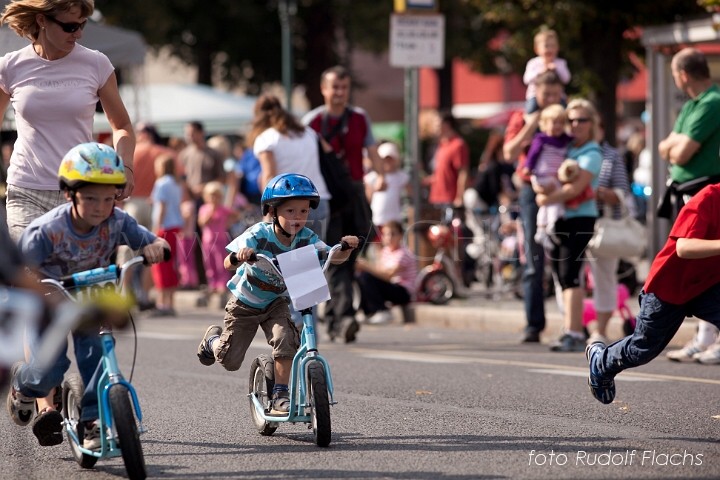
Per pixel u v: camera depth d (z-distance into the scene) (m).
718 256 21.03
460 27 110.75
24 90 21.30
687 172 31.23
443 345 37.81
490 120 119.50
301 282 20.84
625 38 62.78
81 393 19.61
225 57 120.31
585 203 34.59
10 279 16.00
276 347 21.42
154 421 23.83
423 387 27.84
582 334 35.59
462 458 19.77
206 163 57.69
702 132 30.69
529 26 67.00
